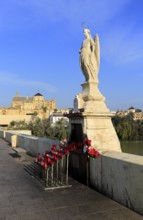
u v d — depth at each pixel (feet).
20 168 38.58
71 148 28.43
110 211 19.57
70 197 23.21
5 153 56.34
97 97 29.45
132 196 19.57
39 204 21.85
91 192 24.34
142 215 18.57
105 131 28.55
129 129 161.79
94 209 20.11
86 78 31.01
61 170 29.63
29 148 54.19
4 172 35.73
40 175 31.14
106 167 23.02
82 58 30.76
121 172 20.85
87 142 26.40
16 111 508.94
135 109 403.34
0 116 379.76
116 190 21.61
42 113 513.86
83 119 28.43
